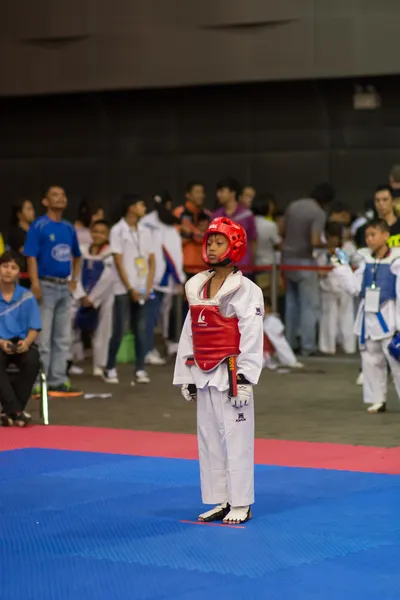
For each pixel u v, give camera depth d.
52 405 12.72
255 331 6.79
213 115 24.38
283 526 6.92
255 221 17.03
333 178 23.50
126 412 12.19
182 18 22.97
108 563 6.09
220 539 6.60
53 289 13.06
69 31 23.91
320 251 17.53
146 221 15.62
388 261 11.39
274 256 17.72
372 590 5.53
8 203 26.33
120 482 8.40
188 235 17.38
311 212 16.84
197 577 5.79
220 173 24.41
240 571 5.89
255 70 22.44
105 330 15.30
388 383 14.60
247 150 24.16
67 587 5.64
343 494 7.88
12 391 11.19
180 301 17.61
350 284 11.66
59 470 8.89
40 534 6.78
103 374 15.01
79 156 25.61
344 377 15.24
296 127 23.72
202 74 22.89
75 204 25.69
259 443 10.11
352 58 21.59
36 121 25.88
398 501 7.64
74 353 16.30
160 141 24.88
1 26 24.50
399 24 21.19
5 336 11.20
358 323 11.75
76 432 10.84
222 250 6.82
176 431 10.92
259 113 23.98
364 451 9.67
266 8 22.17
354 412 12.09
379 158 23.08
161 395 13.55
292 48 22.06
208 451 7.07
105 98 25.03
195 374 6.96
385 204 12.65
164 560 6.14
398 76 22.27
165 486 8.23
